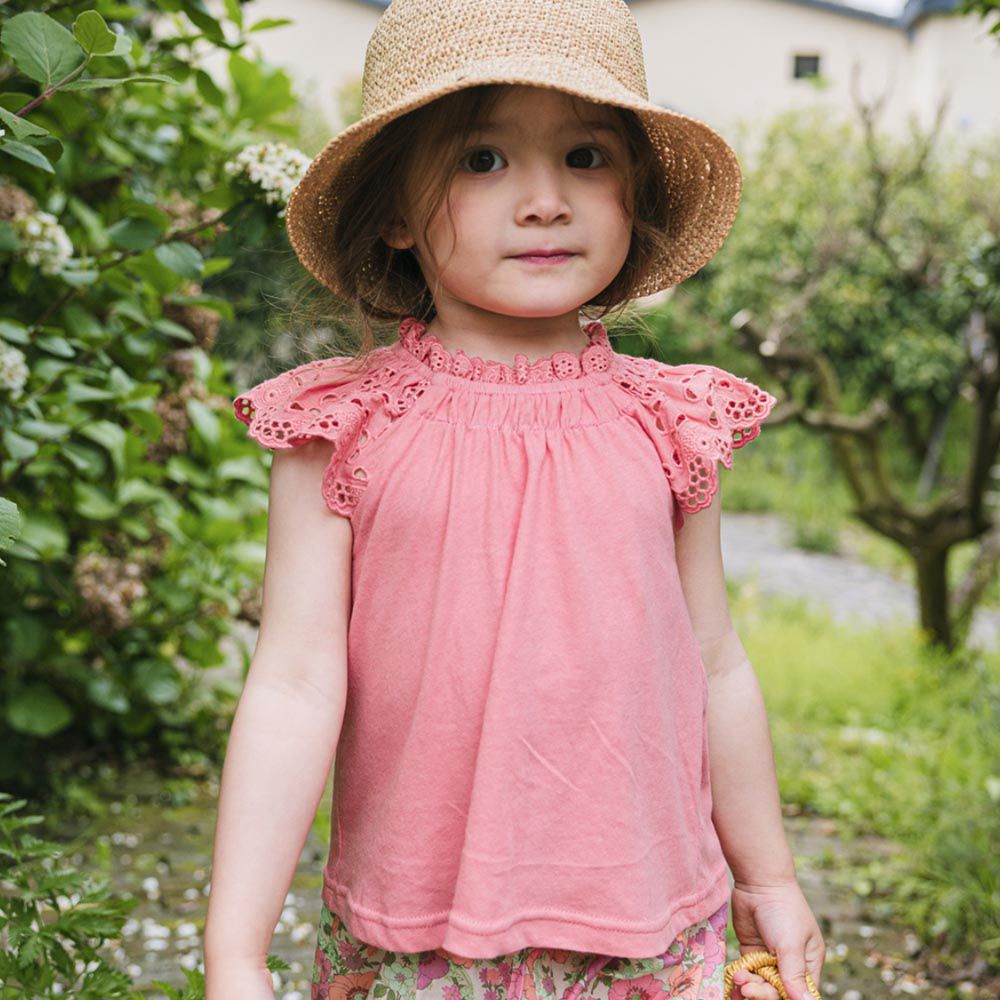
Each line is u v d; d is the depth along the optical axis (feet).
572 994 4.19
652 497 4.28
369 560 4.14
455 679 4.03
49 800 11.74
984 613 26.03
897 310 35.76
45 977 5.27
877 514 19.08
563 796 4.05
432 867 4.05
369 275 4.87
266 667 4.13
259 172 6.95
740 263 36.04
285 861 3.98
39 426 7.65
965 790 12.60
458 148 4.09
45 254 7.55
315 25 45.34
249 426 4.36
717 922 4.46
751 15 47.37
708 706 4.69
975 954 9.76
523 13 4.17
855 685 17.94
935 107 43.88
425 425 4.20
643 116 4.47
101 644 12.05
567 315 4.54
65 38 4.72
